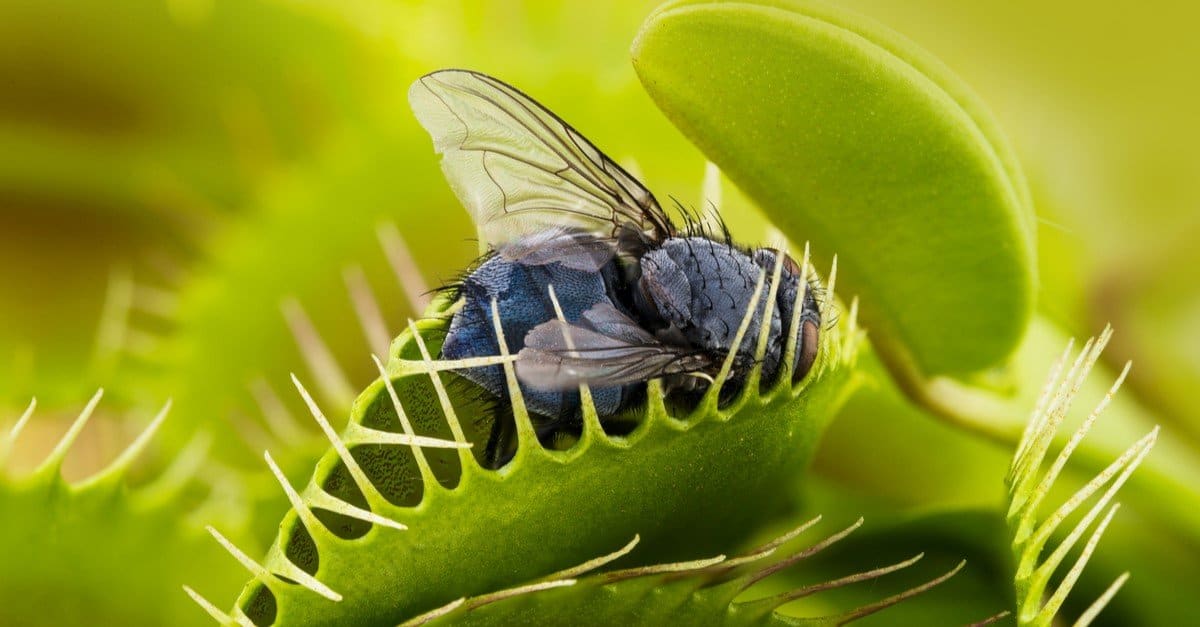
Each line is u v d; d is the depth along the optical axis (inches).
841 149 4.0
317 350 4.6
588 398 3.7
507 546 3.7
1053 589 4.2
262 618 3.7
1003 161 4.0
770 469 3.9
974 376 4.2
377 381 3.8
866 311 4.1
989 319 4.1
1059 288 4.6
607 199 4.1
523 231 4.1
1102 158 4.7
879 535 4.1
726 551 3.9
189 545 4.0
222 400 4.7
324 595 3.7
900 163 4.0
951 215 4.0
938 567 4.1
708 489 3.8
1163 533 4.2
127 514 4.0
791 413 3.8
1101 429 4.2
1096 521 4.2
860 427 4.4
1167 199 4.6
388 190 4.7
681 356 3.9
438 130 4.1
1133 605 4.2
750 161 4.0
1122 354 4.5
